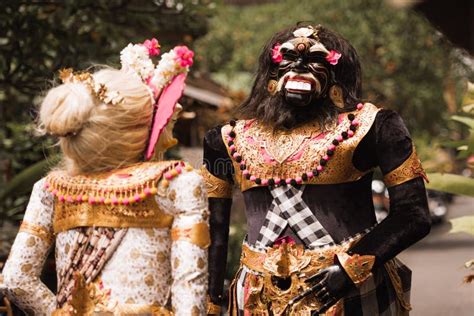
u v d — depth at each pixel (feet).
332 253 12.96
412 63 77.51
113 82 11.03
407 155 12.96
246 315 13.39
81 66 26.84
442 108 77.00
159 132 10.93
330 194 13.12
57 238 11.29
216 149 14.03
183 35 30.42
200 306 10.62
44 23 26.94
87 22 27.63
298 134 13.42
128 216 10.85
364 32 78.07
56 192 11.12
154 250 10.86
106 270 10.87
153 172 10.87
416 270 43.11
